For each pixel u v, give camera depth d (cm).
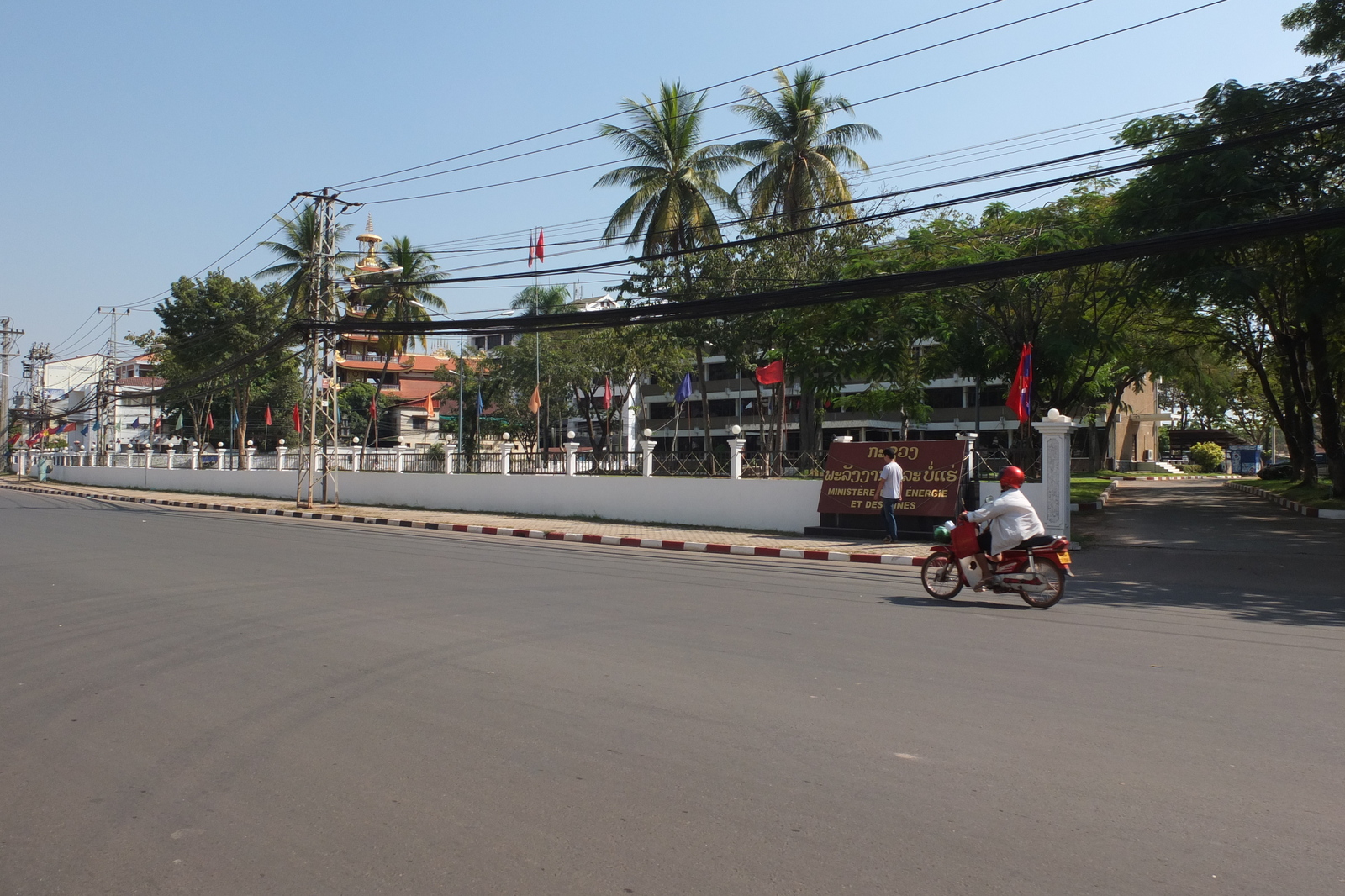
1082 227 2081
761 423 3359
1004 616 945
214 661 724
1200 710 577
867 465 1830
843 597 1080
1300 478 3153
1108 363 3117
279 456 3556
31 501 3253
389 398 6353
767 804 428
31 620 902
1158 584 1209
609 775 468
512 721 560
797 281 2747
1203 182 1772
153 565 1346
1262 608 1010
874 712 577
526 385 5038
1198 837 389
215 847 390
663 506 2191
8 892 353
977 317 2412
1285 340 2683
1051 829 398
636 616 924
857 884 348
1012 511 1008
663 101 3056
